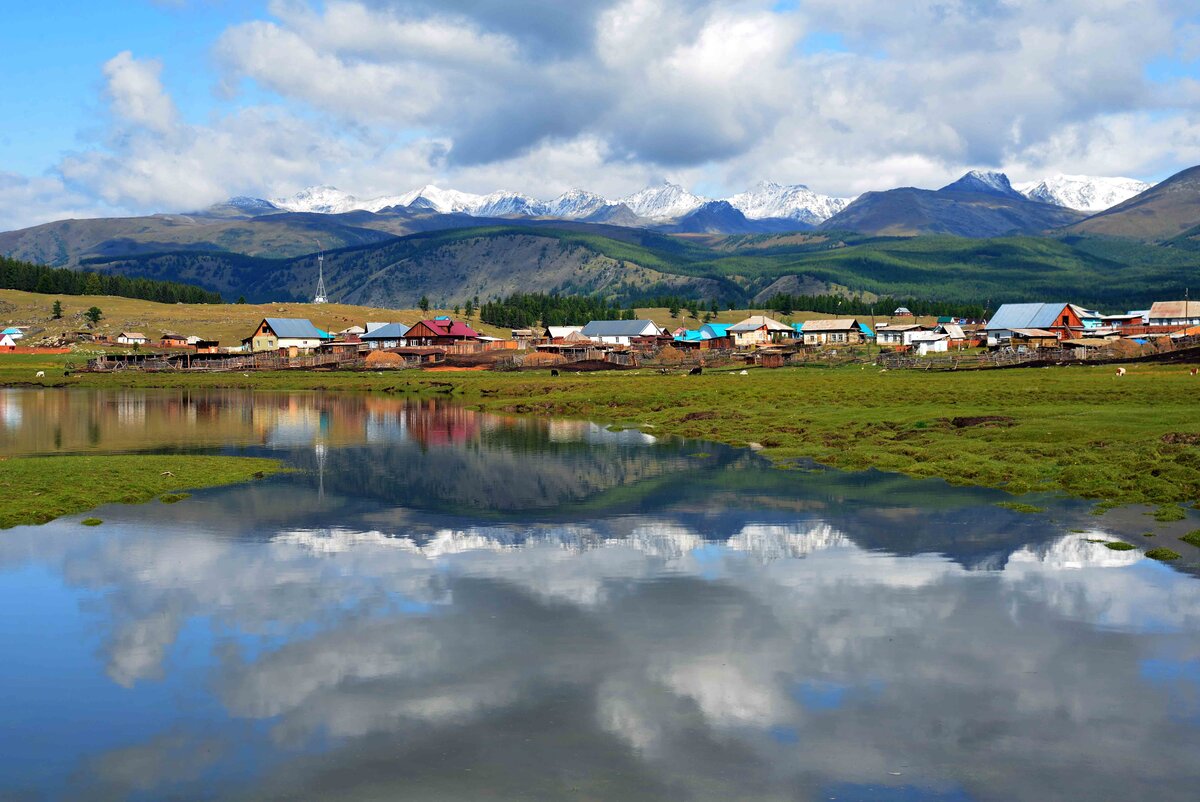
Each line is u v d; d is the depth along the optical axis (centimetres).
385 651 2455
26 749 1914
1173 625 2578
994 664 2316
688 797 1692
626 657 2397
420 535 3866
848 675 2255
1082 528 3772
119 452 6912
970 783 1736
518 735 1952
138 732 1988
